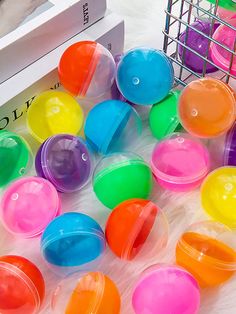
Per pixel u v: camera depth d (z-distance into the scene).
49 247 0.84
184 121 0.95
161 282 0.79
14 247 0.92
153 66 0.97
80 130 1.03
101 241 0.86
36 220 0.89
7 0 0.99
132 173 0.91
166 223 0.88
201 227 0.87
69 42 1.05
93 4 1.04
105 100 1.04
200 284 0.85
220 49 1.00
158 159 0.95
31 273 0.81
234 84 1.09
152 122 1.02
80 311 0.77
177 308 0.78
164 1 1.22
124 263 0.90
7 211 0.89
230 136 0.96
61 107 1.00
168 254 0.91
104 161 0.93
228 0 0.93
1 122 1.00
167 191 0.98
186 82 1.11
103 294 0.78
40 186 0.91
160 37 1.17
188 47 1.02
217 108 0.93
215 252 0.83
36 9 0.99
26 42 0.97
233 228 0.90
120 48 1.14
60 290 0.81
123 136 0.99
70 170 0.93
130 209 0.85
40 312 0.85
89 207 0.97
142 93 0.98
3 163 0.94
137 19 1.20
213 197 0.91
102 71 0.99
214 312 0.85
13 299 0.79
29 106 1.01
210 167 1.00
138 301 0.80
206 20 1.06
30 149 1.00
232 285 0.87
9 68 0.98
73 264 0.86
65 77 0.98
